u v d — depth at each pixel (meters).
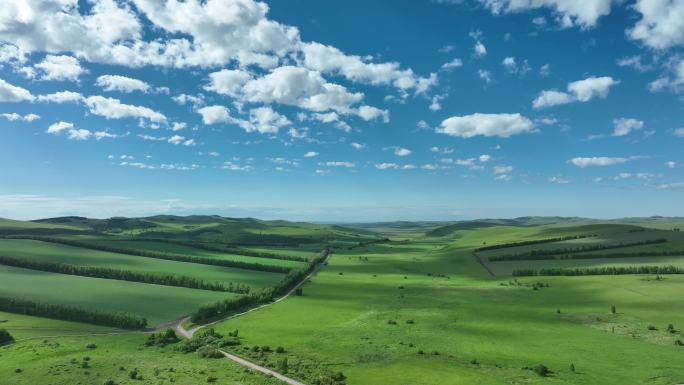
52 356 101.31
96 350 107.75
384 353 103.00
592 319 131.62
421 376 86.88
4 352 104.50
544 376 86.25
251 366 95.31
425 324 131.62
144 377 87.44
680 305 141.50
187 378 86.75
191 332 130.62
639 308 140.62
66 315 139.50
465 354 102.12
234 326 134.88
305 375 88.38
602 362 94.38
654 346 104.50
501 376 86.44
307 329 129.00
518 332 121.12
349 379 86.94
